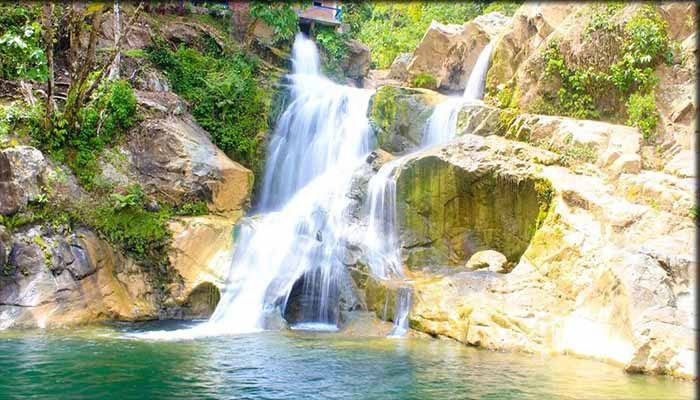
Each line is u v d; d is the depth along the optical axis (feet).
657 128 47.34
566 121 49.37
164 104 54.90
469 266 45.21
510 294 37.81
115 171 48.70
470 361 31.14
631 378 27.61
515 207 45.93
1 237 39.52
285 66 82.84
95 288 42.32
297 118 65.16
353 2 101.81
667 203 38.11
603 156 44.57
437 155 48.96
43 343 33.73
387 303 40.88
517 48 63.00
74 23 49.01
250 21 80.64
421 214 48.96
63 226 42.75
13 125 46.11
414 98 61.67
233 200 52.03
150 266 45.50
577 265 37.17
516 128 52.08
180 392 24.50
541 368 29.58
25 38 45.68
